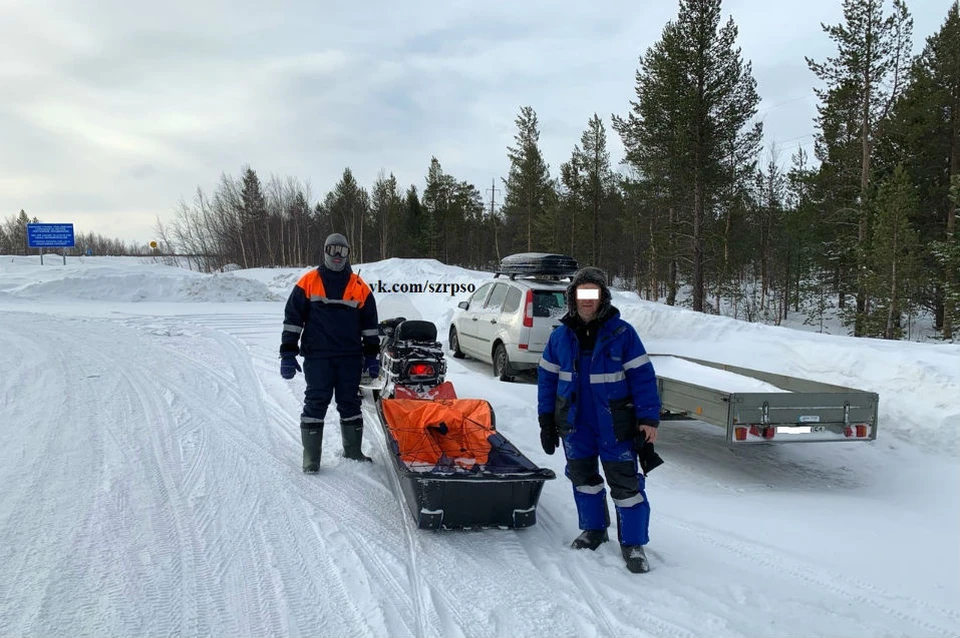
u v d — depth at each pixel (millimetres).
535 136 42656
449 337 12078
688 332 10672
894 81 25125
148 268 26219
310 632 2762
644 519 3523
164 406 6559
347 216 66875
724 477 5531
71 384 7426
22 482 4359
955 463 5867
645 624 2930
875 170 26422
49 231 30188
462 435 4676
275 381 7973
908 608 3223
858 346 8273
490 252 64562
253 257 69812
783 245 38875
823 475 5699
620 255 51844
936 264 25312
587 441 3670
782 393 4984
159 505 4090
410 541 3785
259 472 4801
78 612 2807
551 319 8938
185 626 2756
